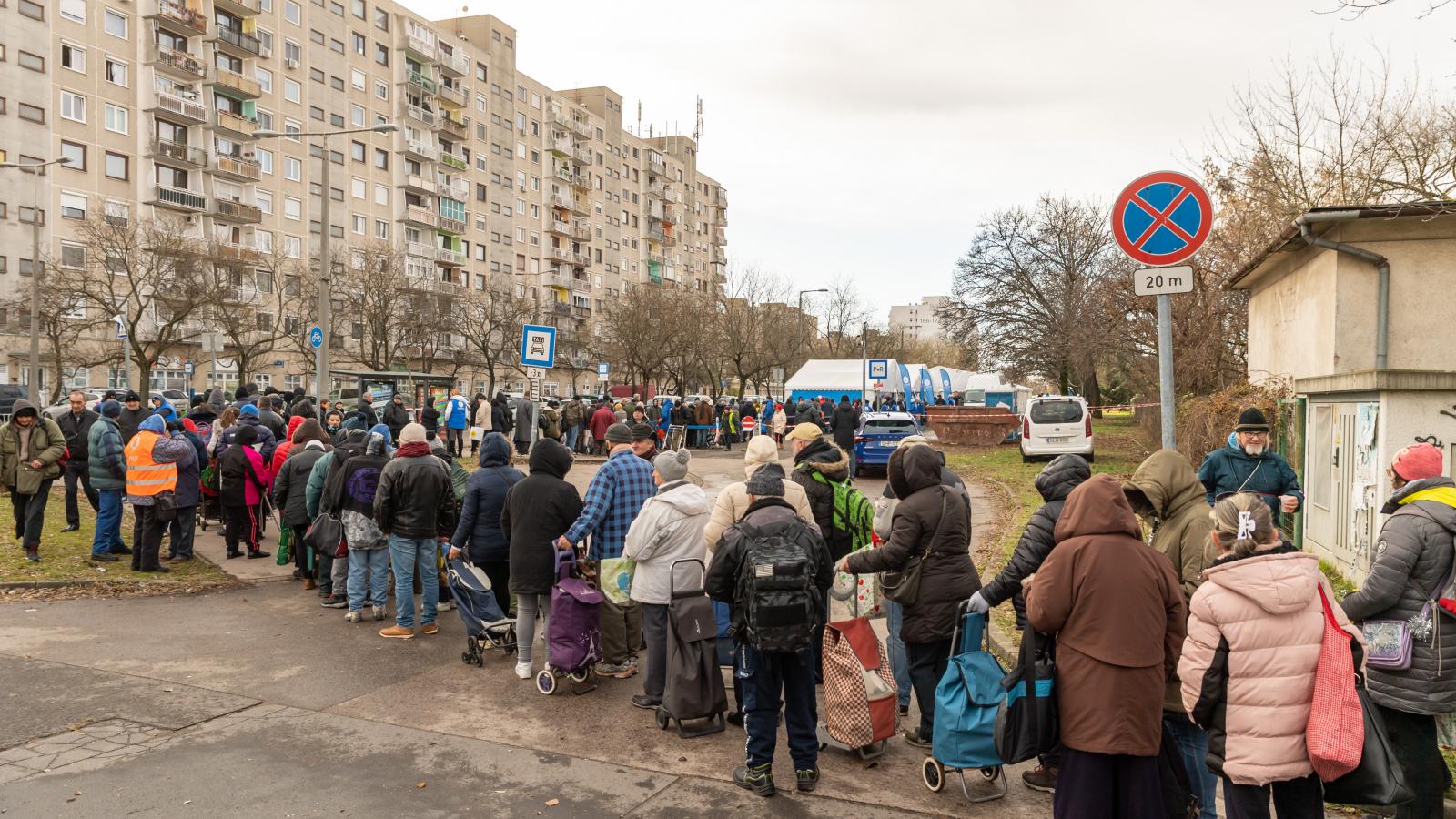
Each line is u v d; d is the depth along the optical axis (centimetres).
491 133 8150
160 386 5153
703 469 2400
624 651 657
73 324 3925
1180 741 401
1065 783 357
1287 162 1800
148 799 441
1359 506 879
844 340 7950
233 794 450
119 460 1023
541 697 615
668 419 2989
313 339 2206
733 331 6228
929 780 473
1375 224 945
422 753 510
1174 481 436
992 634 738
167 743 514
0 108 4475
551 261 9119
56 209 4709
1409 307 934
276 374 5741
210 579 964
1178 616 366
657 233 11169
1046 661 373
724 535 478
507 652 727
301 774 477
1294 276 1153
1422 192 1416
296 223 6075
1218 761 354
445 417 2580
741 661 478
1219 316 2098
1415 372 803
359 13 6650
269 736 530
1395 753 400
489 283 7575
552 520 637
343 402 2503
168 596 891
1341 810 450
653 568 581
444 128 7406
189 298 3781
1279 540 353
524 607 651
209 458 1286
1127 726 344
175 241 3909
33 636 728
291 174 6047
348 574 840
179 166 5316
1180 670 356
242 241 5672
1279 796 361
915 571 501
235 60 5719
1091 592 351
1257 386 1280
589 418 2717
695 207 12312
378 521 752
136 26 5119
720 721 559
